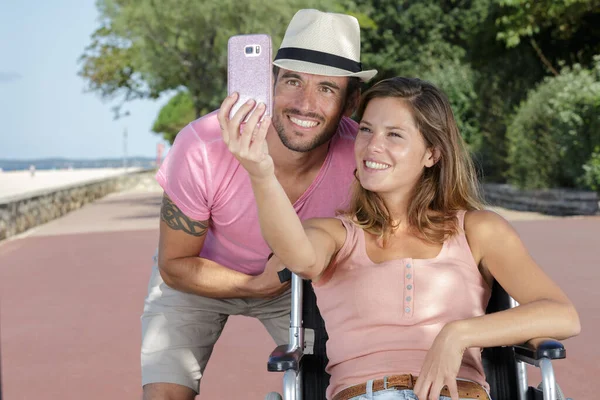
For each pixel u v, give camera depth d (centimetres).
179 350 333
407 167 270
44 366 572
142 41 1895
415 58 2981
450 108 278
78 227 1767
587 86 1574
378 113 272
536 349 240
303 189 320
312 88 295
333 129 301
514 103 2012
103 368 563
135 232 1554
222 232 324
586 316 659
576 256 984
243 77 234
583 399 460
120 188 3697
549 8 1867
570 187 1675
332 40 292
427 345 256
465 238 274
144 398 329
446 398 240
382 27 2995
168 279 327
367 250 276
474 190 288
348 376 259
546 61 2006
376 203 278
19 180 4988
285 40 299
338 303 269
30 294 872
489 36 2062
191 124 320
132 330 678
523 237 1204
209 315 338
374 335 260
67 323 714
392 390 245
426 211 275
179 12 1841
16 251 1312
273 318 348
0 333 682
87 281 951
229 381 524
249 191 309
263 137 218
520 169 1780
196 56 1991
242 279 316
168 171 314
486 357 282
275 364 245
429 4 3002
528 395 277
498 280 272
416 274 263
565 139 1600
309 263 253
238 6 1838
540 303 249
